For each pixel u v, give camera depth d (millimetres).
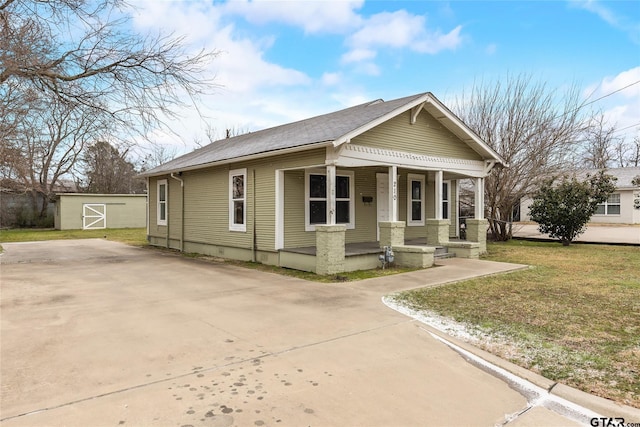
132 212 26203
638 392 3090
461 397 3064
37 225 26312
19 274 8656
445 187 14750
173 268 9547
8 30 8000
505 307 5637
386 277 8031
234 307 5695
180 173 13711
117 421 2611
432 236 11234
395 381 3314
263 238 10039
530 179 15461
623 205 25156
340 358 3787
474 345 4156
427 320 5023
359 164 8695
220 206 11750
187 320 5020
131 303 5945
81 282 7699
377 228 11930
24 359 3689
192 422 2607
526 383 3316
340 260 8500
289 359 3742
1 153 10188
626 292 6598
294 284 7422
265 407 2828
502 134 15688
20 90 8688
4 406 2791
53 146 12062
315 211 10320
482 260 10539
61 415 2678
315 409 2814
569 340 4262
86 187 31062
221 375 3365
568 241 14438
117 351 3916
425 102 9750
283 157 9375
